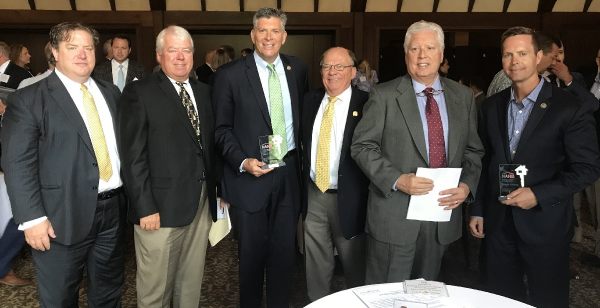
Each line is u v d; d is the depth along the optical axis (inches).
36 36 313.7
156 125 79.2
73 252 76.1
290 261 96.3
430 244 78.3
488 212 81.0
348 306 57.9
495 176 79.0
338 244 94.6
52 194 72.6
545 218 74.9
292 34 335.9
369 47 307.6
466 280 122.0
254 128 89.7
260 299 97.7
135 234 84.1
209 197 88.2
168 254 82.9
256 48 89.8
